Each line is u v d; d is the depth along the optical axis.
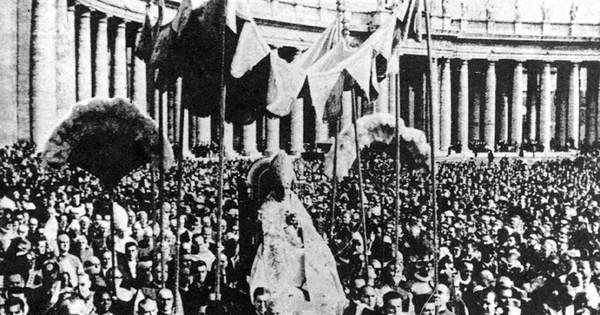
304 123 64.56
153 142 12.35
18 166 23.12
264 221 12.04
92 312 10.16
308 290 11.64
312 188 27.78
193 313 10.93
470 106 76.75
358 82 13.20
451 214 19.86
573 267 13.51
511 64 73.56
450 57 69.06
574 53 71.06
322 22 62.44
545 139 70.62
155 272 11.70
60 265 11.26
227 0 11.15
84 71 39.34
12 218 13.80
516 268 13.89
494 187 33.50
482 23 71.00
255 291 11.04
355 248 15.05
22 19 31.95
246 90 13.03
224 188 26.69
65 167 11.87
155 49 12.42
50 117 32.19
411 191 27.34
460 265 13.45
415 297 11.91
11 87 31.52
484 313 11.30
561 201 26.59
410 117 70.38
